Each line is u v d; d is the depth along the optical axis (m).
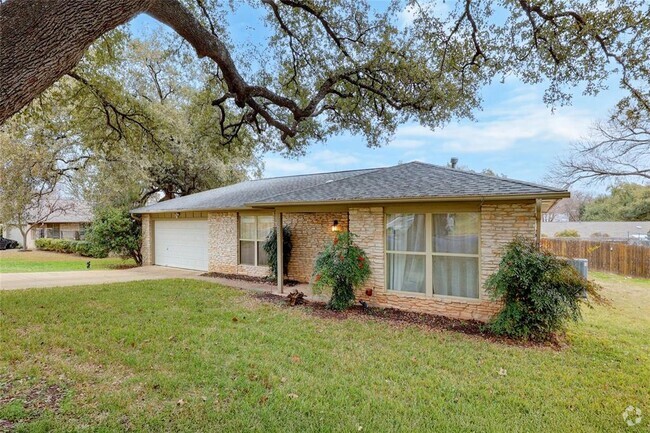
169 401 3.41
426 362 4.55
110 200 17.48
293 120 10.41
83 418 3.08
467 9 7.41
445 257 7.00
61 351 4.62
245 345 4.97
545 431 3.06
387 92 9.33
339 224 9.84
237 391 3.63
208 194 14.83
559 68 7.59
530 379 4.10
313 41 9.02
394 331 5.86
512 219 6.22
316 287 7.36
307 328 5.90
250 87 7.31
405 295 7.32
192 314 6.55
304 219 10.55
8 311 6.57
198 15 8.03
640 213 26.67
